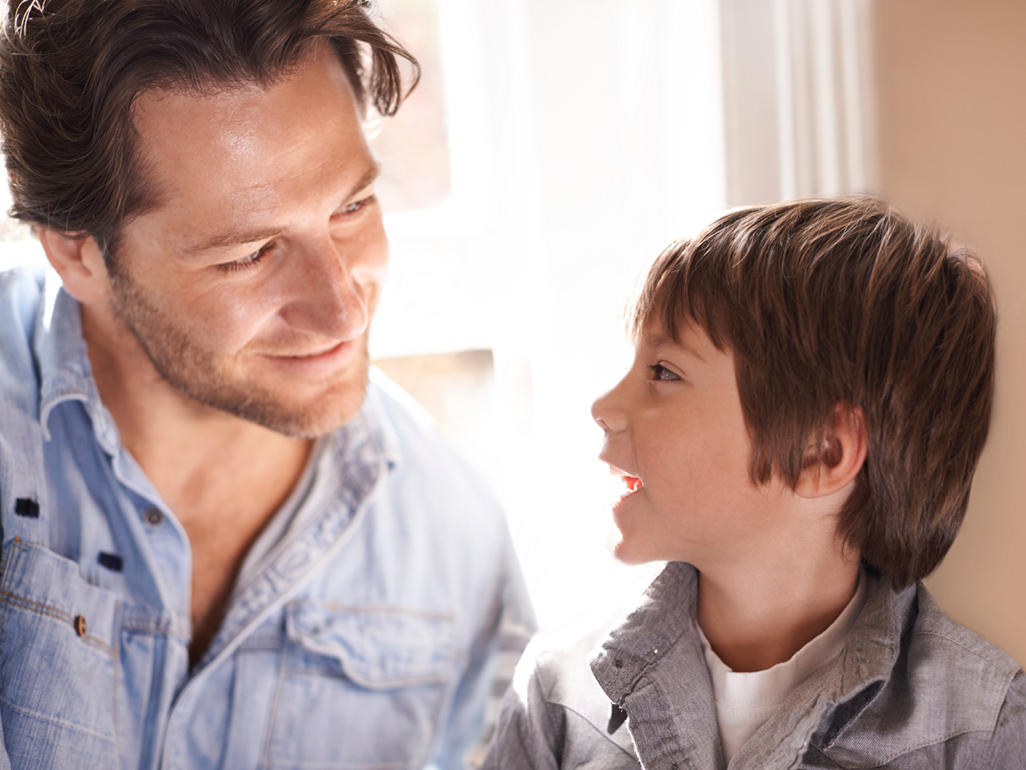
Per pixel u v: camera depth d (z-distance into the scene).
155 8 0.91
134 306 1.02
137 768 1.10
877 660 0.86
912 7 1.15
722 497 0.89
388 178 1.39
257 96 0.93
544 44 1.27
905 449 0.88
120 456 1.10
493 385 1.43
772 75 1.21
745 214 0.93
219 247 0.96
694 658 0.94
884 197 1.18
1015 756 0.86
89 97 0.94
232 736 1.13
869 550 0.92
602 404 0.94
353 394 1.08
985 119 1.15
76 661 1.04
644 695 0.92
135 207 0.96
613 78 1.27
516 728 1.04
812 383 0.86
